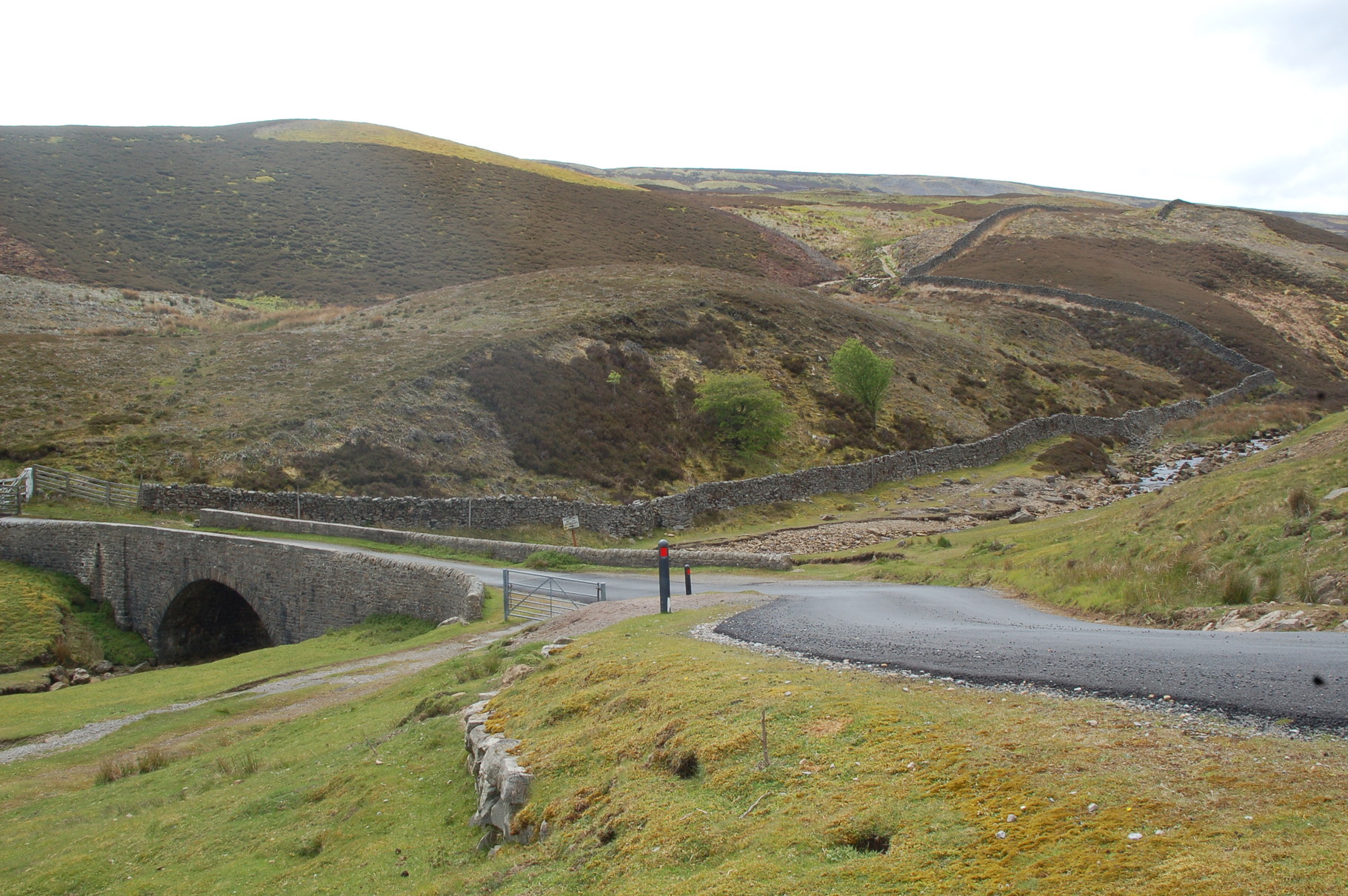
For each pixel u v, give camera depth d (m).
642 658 10.23
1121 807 4.71
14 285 61.78
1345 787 4.52
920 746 6.10
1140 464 55.69
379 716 13.76
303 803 10.35
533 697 10.14
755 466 48.06
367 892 7.29
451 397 43.56
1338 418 32.97
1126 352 81.62
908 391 61.66
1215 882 3.85
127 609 28.91
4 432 36.12
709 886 5.05
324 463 36.25
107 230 77.31
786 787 6.04
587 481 41.50
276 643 27.44
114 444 35.91
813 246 122.19
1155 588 13.50
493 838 7.54
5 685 21.75
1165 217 133.50
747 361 58.78
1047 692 7.15
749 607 15.48
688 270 76.75
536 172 120.56
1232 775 4.87
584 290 65.56
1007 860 4.47
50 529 30.09
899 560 27.19
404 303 63.88
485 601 22.86
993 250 112.19
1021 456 56.09
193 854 9.51
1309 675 6.88
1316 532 13.11
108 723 17.50
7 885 9.59
